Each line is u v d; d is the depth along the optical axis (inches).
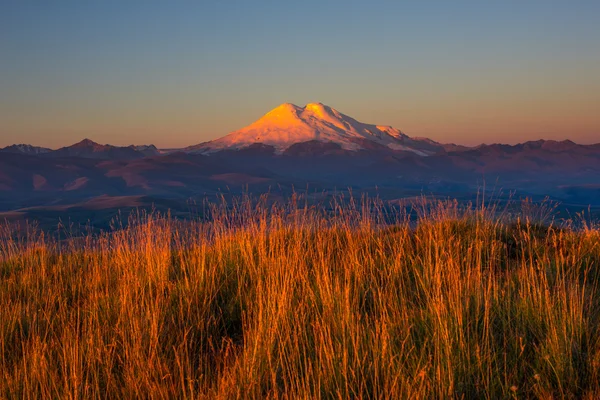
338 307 183.9
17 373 159.2
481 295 187.6
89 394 148.3
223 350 179.0
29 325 202.2
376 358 141.9
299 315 186.5
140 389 146.9
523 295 182.1
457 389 136.6
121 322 192.5
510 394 132.3
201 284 225.8
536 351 149.3
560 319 163.9
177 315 202.2
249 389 137.1
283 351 158.2
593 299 187.2
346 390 130.0
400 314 179.5
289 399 136.6
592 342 153.3
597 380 135.0
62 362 165.5
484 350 151.8
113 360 166.6
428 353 152.3
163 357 162.1
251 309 200.8
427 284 207.6
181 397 142.8
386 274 227.0
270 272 225.3
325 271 212.8
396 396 127.3
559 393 133.9
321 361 146.9
